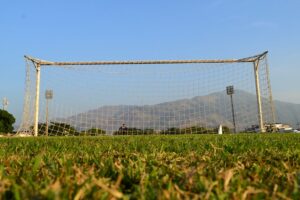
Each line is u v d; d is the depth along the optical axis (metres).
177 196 0.60
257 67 10.12
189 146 1.96
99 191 0.60
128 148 1.87
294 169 0.97
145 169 0.96
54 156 1.36
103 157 1.31
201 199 0.60
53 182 0.70
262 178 0.85
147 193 0.65
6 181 0.69
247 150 1.61
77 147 2.01
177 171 0.88
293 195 0.64
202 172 0.84
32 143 2.56
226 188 0.65
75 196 0.57
